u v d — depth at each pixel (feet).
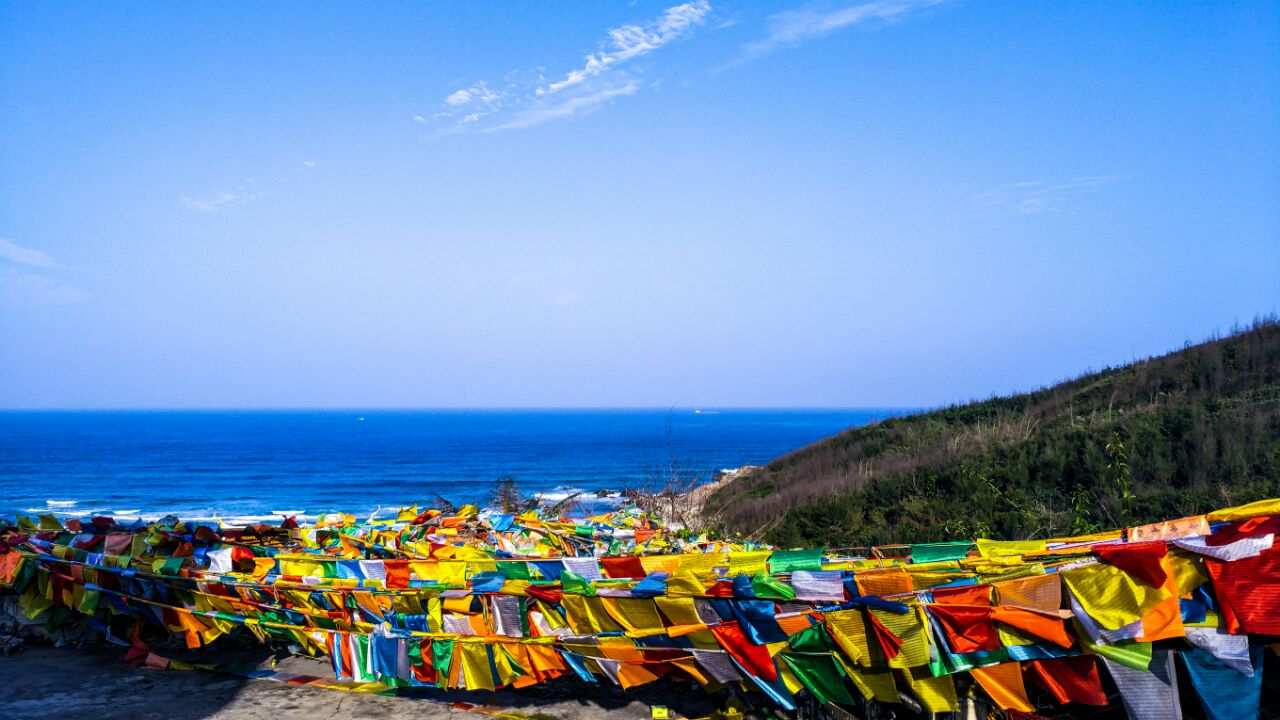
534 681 13.23
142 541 17.22
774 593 11.38
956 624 10.53
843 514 33.50
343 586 14.88
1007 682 10.47
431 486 164.86
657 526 24.88
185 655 16.93
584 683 15.16
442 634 13.56
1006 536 26.58
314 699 14.60
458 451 275.39
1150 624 9.78
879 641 10.95
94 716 13.83
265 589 15.21
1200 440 28.40
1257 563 9.51
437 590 13.80
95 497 159.53
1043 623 10.15
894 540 28.55
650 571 13.15
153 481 190.70
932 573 11.03
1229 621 9.63
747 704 13.30
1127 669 9.94
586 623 12.84
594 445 291.79
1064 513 27.07
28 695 14.85
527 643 12.94
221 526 20.49
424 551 18.31
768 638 11.53
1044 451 33.12
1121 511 25.07
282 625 14.92
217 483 184.24
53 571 17.81
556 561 13.24
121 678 15.83
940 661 10.60
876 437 60.03
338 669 14.35
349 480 185.16
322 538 20.59
